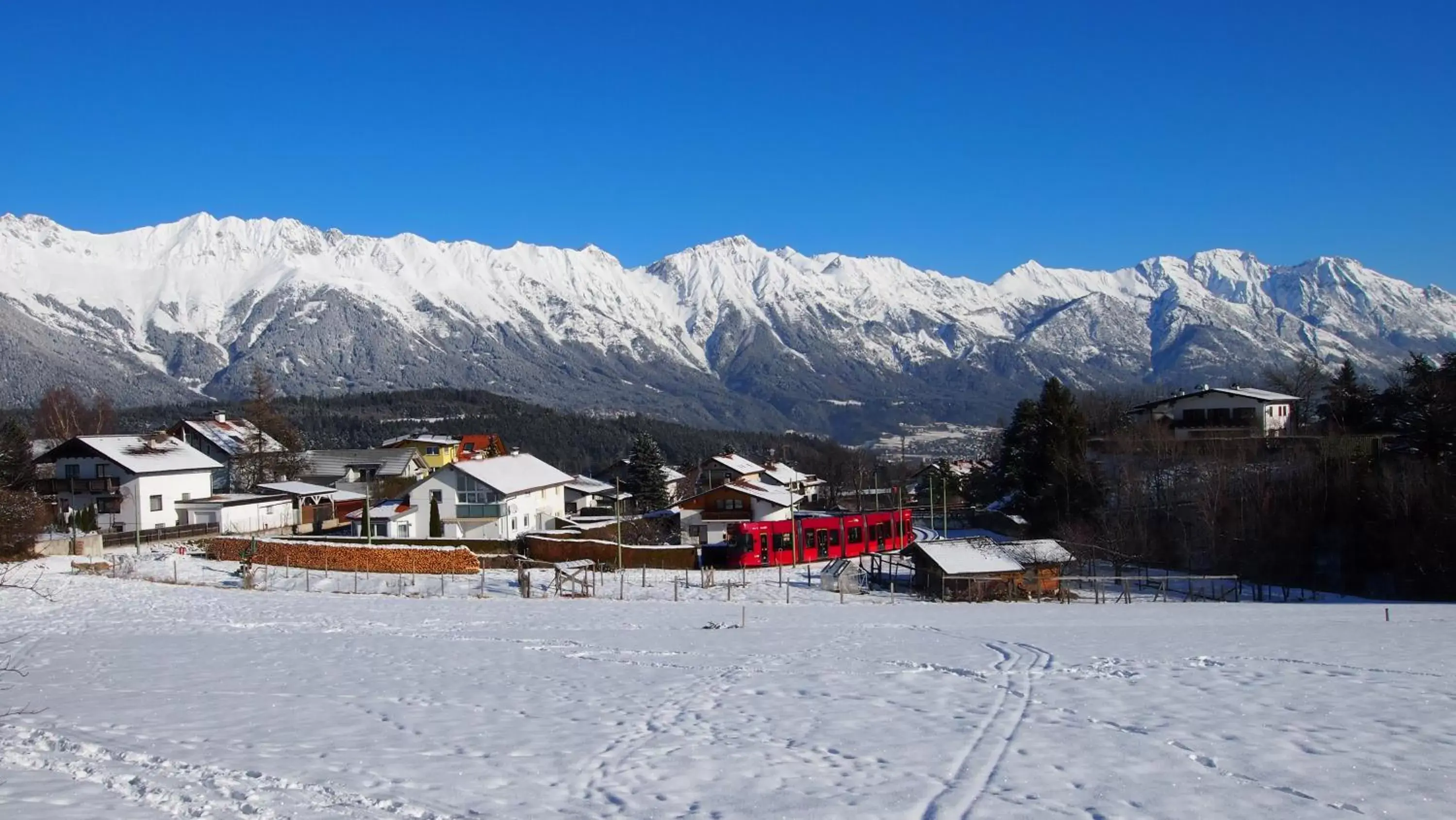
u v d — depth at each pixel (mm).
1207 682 21547
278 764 14438
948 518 94188
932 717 17938
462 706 19438
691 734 16656
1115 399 141000
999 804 12289
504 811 12203
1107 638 31344
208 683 22406
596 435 189000
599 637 32688
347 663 25797
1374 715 17531
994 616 41438
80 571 51562
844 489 132625
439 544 68000
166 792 13039
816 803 12438
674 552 64562
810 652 28078
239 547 61562
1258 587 54250
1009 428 94812
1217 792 12688
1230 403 89688
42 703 19719
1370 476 61125
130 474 75062
